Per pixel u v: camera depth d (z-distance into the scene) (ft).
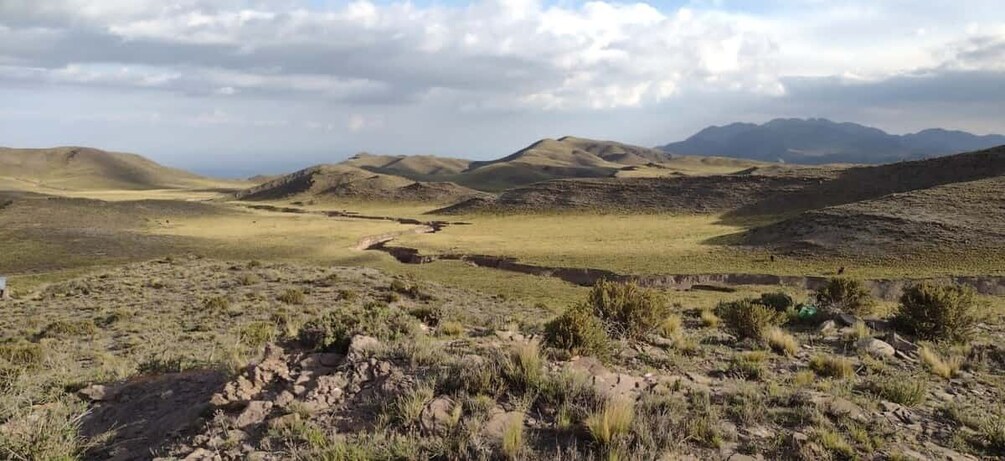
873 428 20.54
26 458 19.31
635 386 23.61
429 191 576.20
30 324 69.51
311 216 421.59
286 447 17.99
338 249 242.78
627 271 177.06
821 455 17.89
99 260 197.26
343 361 24.06
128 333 59.93
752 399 22.62
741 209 364.79
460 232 325.21
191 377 27.30
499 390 20.84
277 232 304.09
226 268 131.23
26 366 39.29
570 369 22.98
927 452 18.95
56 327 61.26
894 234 195.93
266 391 22.47
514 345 26.02
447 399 20.04
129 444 20.57
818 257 188.75
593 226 339.36
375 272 134.51
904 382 26.68
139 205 384.47
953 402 24.80
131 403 24.85
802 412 21.18
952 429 21.31
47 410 23.72
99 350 48.78
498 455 16.88
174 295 91.97
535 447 17.42
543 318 66.85
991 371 32.68
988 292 137.08
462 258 223.10
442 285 126.21
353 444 17.56
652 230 308.60
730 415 21.07
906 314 47.96
